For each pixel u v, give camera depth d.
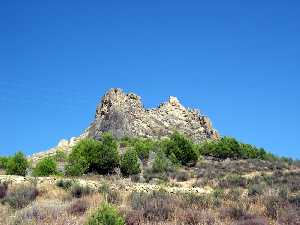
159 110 92.50
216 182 35.38
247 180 34.88
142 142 61.09
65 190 23.92
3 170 46.72
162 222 14.77
